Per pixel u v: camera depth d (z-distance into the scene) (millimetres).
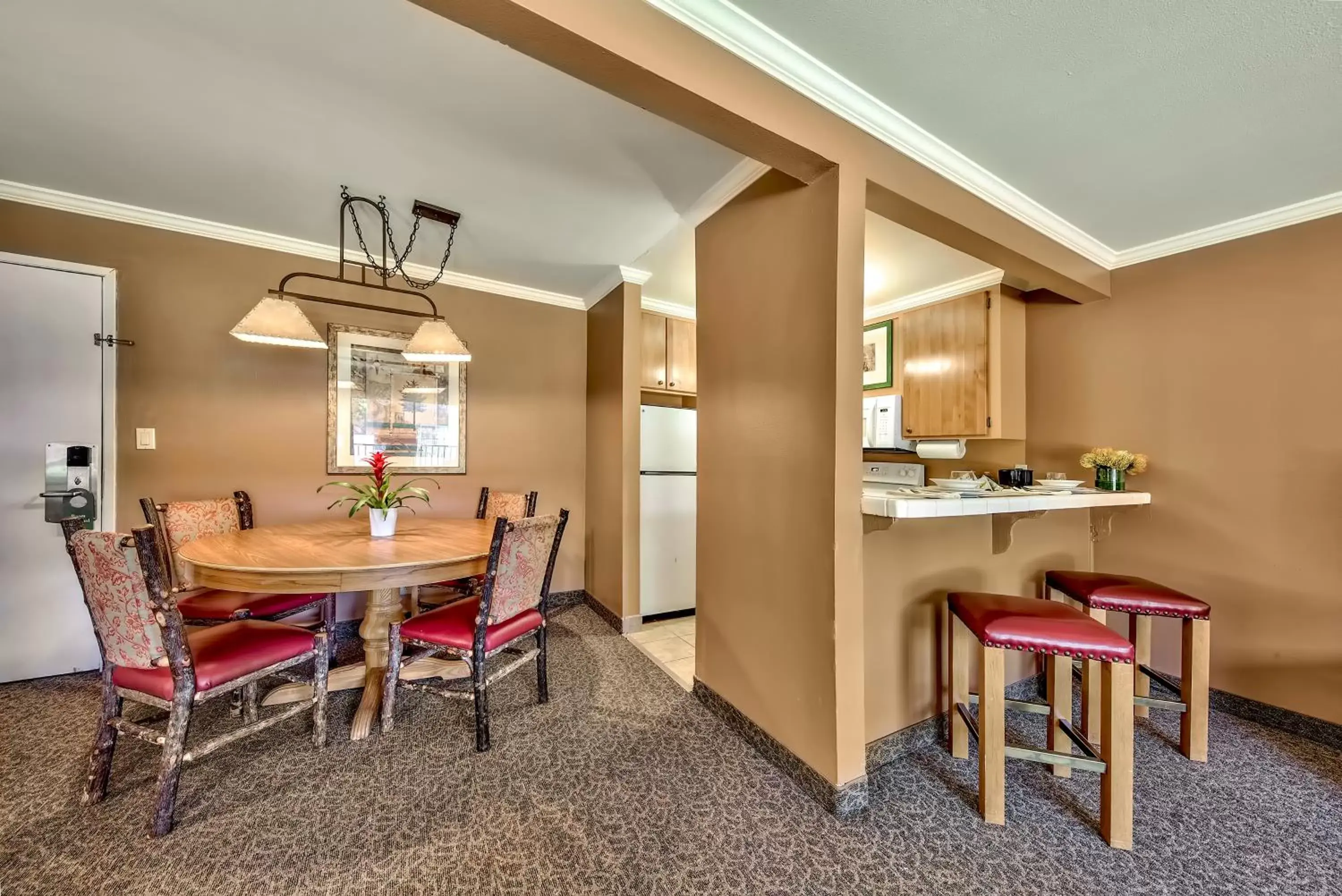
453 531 2434
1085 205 2090
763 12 1240
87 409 2338
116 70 1497
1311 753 1880
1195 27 1227
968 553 2057
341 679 2275
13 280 2211
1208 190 1967
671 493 3439
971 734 1822
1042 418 2871
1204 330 2293
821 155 1473
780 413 1758
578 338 3750
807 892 1241
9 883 1228
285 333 1991
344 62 1464
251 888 1227
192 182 2154
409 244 2537
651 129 1759
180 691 1426
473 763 1737
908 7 1207
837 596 1513
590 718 2051
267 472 2725
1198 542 2307
